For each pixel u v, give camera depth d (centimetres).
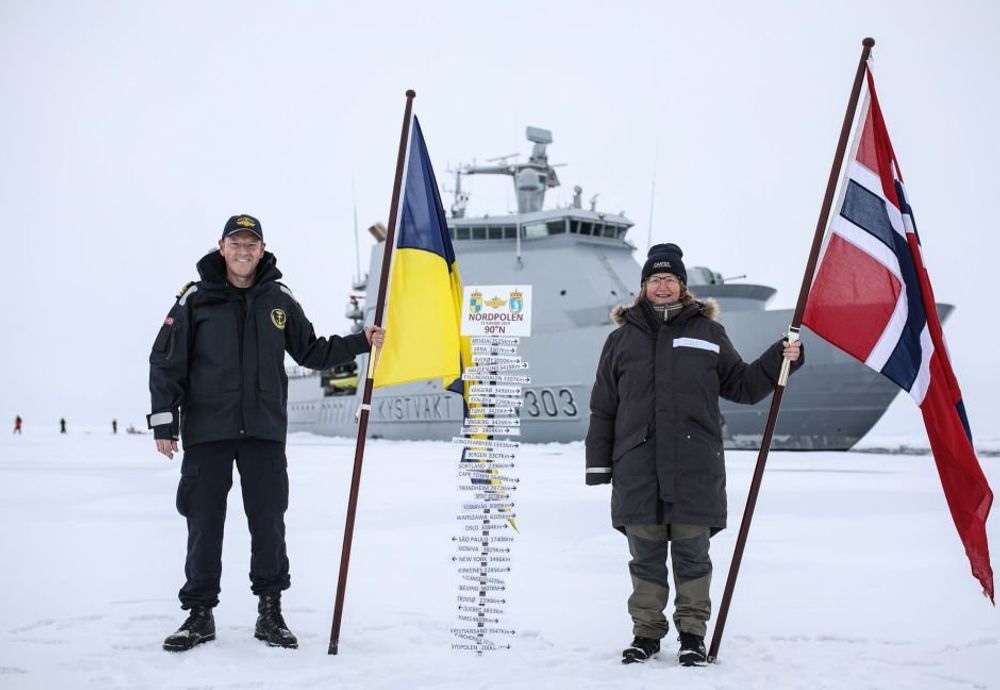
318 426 3416
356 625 393
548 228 2291
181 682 303
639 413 363
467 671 320
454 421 2541
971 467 344
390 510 859
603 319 2153
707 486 352
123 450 2578
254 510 374
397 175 396
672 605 462
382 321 382
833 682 304
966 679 305
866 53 368
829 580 502
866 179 375
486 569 373
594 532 711
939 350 354
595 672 319
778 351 357
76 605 432
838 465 1523
